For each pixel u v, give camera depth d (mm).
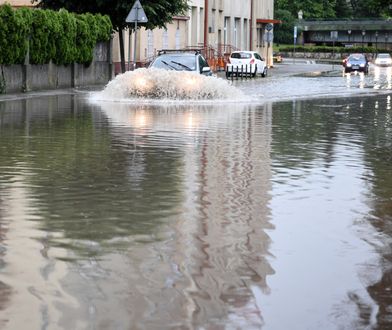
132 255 8906
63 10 41781
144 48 65500
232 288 7781
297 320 6961
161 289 7727
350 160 16297
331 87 50219
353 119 26062
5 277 8070
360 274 8312
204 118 25375
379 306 7348
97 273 8219
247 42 97188
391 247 9438
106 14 51219
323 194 12586
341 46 169500
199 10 78688
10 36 35688
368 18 186250
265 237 9820
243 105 32062
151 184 13180
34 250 9086
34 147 17438
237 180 13664
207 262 8672
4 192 12367
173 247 9273
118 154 16500
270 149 17750
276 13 171000
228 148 17766
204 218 10773
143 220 10602
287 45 171250
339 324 6887
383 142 19531
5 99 33500
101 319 6918
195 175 14109
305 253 9102
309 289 7793
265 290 7738
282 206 11633
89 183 13188
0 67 35719
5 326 6742
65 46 41906
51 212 11023
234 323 6863
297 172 14648
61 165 14969
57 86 42219
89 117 25094
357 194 12633
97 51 47719
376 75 75875
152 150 17203
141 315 7020
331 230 10242
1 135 19656
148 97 34750
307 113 28234
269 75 74875
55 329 6684
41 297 7465
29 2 59875
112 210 11188
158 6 51938
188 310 7160
